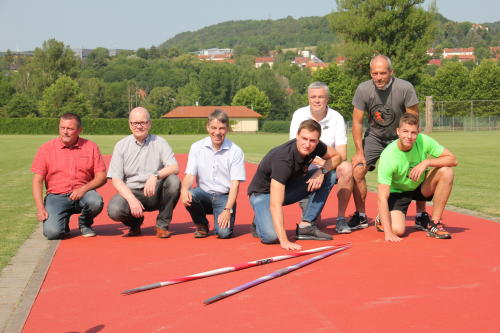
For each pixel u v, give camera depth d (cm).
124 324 347
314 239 591
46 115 8181
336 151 584
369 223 697
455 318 350
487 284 418
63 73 8869
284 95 10794
